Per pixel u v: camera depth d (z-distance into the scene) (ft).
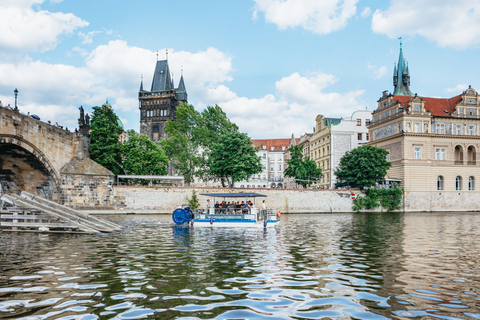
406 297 36.11
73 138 181.06
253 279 43.21
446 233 98.22
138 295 36.11
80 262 53.42
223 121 270.87
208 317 30.01
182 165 254.47
